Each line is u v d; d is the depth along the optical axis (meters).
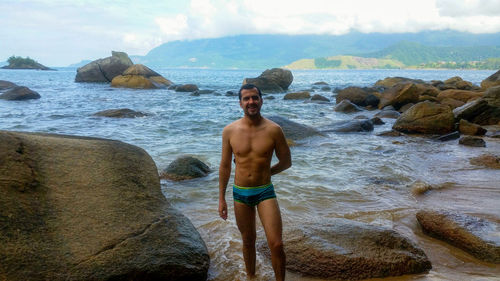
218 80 60.78
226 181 3.46
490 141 11.48
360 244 3.98
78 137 5.18
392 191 6.42
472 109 14.23
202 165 7.58
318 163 8.36
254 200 3.28
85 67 44.50
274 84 32.81
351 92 21.61
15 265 2.96
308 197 6.07
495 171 7.74
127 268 3.26
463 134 12.62
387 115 17.30
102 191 4.05
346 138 11.64
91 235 3.46
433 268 3.84
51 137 4.60
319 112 18.59
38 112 17.14
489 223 4.53
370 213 5.38
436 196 6.17
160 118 15.90
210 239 4.54
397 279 3.61
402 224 5.01
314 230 4.31
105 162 4.48
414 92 19.53
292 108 20.28
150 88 35.12
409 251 3.96
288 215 5.29
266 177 3.28
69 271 3.08
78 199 3.82
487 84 25.25
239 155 3.28
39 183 3.76
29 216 3.39
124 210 3.92
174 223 4.04
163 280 3.41
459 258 4.04
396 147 10.31
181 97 26.70
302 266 3.85
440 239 4.49
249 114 3.19
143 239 3.62
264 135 3.22
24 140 4.16
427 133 12.55
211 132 12.55
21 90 23.00
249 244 3.56
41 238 3.25
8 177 3.61
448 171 7.75
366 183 6.86
